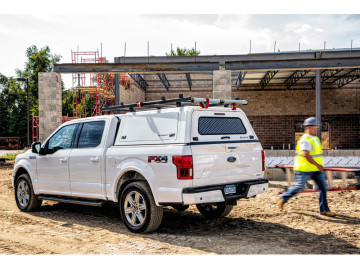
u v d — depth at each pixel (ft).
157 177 16.14
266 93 80.02
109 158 18.29
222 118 18.03
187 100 16.60
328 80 76.84
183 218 20.72
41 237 16.70
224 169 16.88
